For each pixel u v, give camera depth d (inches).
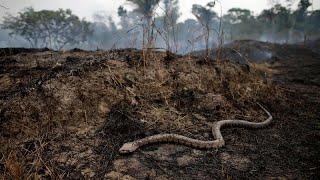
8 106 201.5
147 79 272.1
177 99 263.1
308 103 330.3
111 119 218.4
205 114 254.7
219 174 172.1
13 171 150.3
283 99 329.4
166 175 167.0
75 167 166.6
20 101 206.7
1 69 257.6
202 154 194.2
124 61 284.7
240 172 175.9
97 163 171.9
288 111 299.7
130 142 191.8
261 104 303.9
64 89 225.1
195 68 312.2
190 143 201.0
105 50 330.0
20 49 331.3
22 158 168.2
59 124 203.2
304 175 175.2
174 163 180.2
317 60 785.6
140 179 161.3
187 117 243.6
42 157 170.7
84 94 227.5
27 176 151.7
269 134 239.1
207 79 303.1
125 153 181.5
